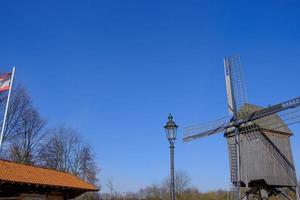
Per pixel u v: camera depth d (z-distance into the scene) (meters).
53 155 49.56
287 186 25.34
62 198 22.77
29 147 43.75
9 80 20.73
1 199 18.73
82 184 24.62
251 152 24.80
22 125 42.38
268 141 25.45
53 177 23.22
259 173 24.38
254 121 25.05
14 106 40.34
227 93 26.53
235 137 25.12
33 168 23.55
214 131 26.39
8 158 41.97
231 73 26.73
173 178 14.68
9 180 18.38
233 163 25.05
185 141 27.59
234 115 25.52
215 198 67.62
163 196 78.06
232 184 24.80
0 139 20.86
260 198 24.66
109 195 80.56
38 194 20.81
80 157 53.44
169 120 15.35
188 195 74.81
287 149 26.38
